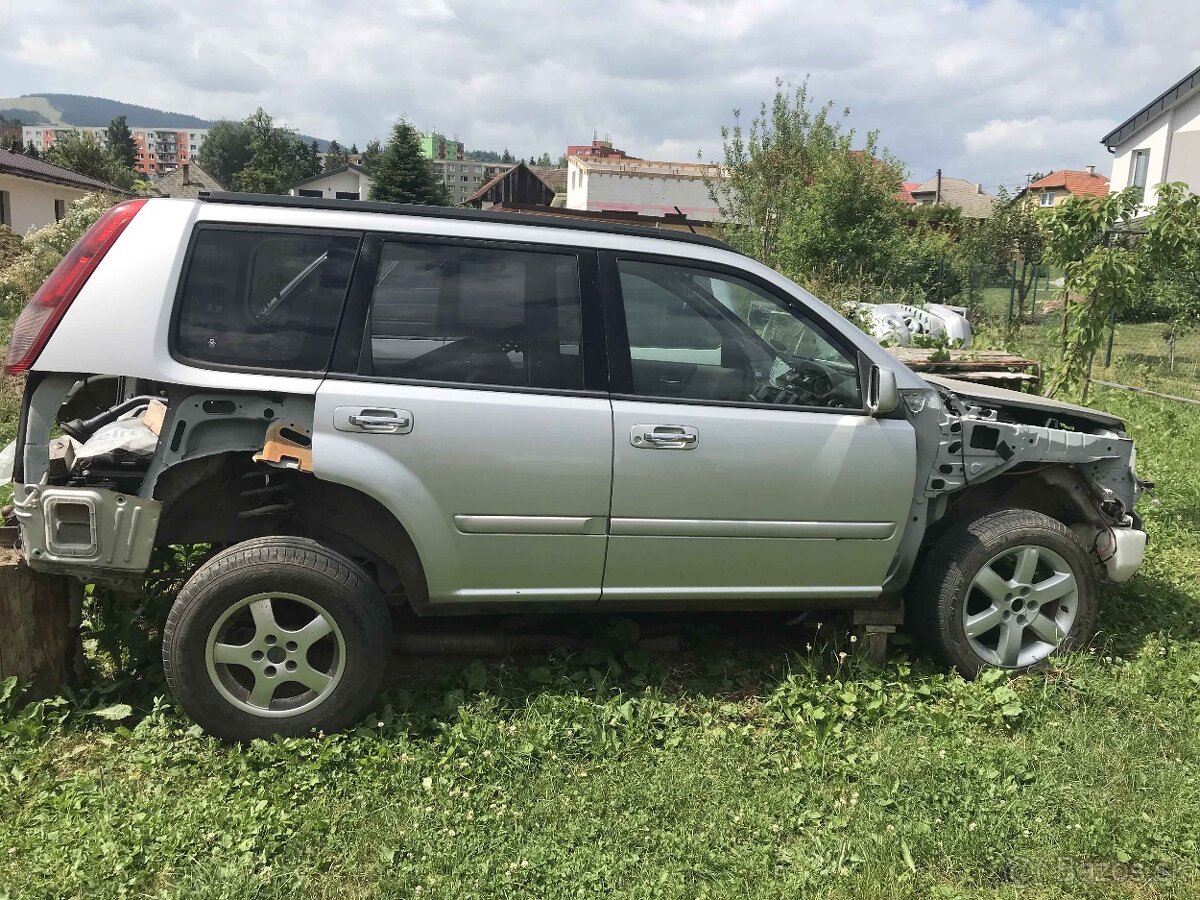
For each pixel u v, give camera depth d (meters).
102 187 36.84
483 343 3.45
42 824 2.89
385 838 2.87
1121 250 7.75
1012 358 8.70
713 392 3.65
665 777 3.22
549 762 3.31
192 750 3.29
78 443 3.65
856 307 12.01
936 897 2.75
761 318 3.77
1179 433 9.04
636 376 3.57
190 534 3.54
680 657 4.22
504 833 2.94
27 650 3.48
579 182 44.28
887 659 4.18
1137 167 28.34
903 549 3.97
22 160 34.25
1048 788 3.23
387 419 3.28
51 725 3.44
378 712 3.54
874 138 17.86
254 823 2.90
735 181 18.83
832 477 3.68
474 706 3.56
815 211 17.55
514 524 3.45
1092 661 4.15
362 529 3.48
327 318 3.35
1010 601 4.04
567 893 2.70
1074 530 4.47
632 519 3.54
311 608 3.30
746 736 3.52
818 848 2.91
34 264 15.81
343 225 3.41
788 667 4.02
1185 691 3.94
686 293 3.68
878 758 3.35
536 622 4.18
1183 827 3.06
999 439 4.00
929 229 24.62
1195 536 5.98
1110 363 14.88
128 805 3.00
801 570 3.79
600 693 3.72
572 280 3.56
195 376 3.20
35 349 3.12
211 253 3.30
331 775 3.17
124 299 3.19
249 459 3.45
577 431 3.44
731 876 2.79
